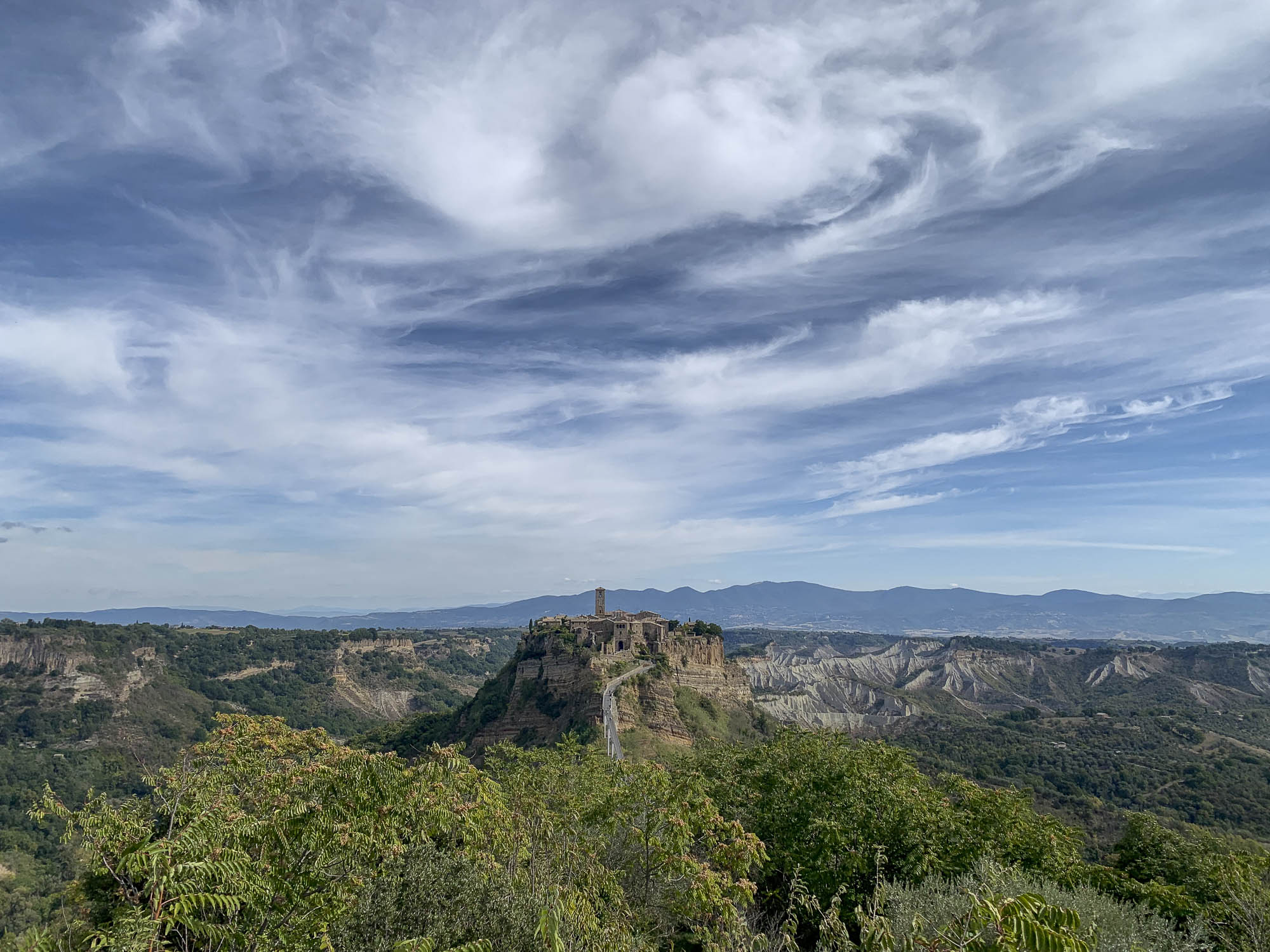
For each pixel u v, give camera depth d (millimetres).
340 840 14719
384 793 16828
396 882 13656
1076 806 84688
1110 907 16875
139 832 13555
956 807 29266
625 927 16719
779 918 20859
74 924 13281
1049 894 16469
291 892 13961
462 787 19828
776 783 31766
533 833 19391
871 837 25484
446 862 14820
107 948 11406
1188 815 86000
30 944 12180
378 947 12539
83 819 13227
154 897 11812
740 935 16219
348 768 17031
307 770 17500
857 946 12852
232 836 14156
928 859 23797
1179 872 28844
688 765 42625
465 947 12273
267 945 12844
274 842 15477
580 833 21859
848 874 23906
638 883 21000
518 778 31219
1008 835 26656
